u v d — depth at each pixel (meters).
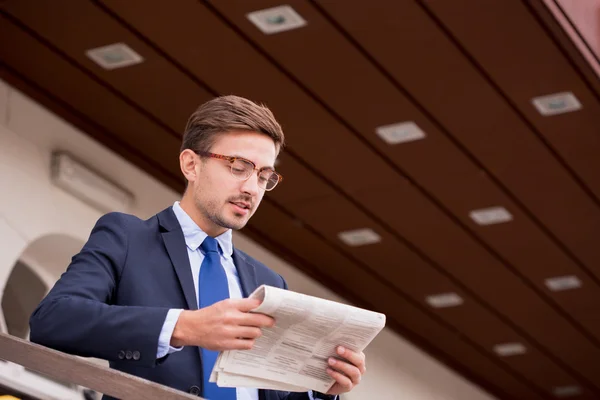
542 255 10.94
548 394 14.60
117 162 9.09
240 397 2.92
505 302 12.02
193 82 8.16
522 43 7.64
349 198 9.93
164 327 2.61
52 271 8.83
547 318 12.38
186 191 3.14
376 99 8.36
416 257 11.07
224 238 3.14
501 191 9.73
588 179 9.50
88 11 7.33
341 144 9.01
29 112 8.30
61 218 8.46
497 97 8.30
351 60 7.85
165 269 2.94
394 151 9.12
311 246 10.92
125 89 8.30
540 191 9.73
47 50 7.82
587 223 10.25
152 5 7.23
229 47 7.70
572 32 7.59
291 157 9.24
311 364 2.79
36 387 7.96
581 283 11.49
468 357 13.48
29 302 8.70
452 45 7.66
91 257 2.88
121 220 3.02
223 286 3.01
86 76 8.14
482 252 10.91
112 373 2.39
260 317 2.59
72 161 8.52
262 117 3.11
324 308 2.66
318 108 8.49
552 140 8.91
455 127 8.75
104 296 2.80
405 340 12.88
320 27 7.44
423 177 9.54
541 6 7.20
